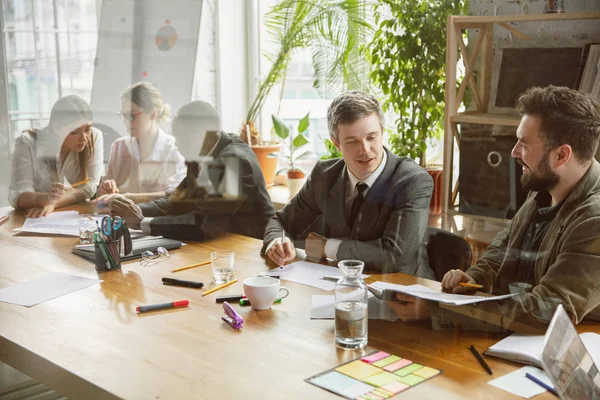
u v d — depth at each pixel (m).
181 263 1.99
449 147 2.54
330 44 2.87
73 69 2.39
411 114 2.80
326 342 1.40
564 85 2.22
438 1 2.65
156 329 1.48
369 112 2.12
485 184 2.45
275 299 1.64
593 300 1.47
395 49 2.78
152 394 1.16
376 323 1.49
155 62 2.47
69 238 2.23
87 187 2.43
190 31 2.57
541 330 1.41
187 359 1.31
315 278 1.83
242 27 2.66
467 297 1.47
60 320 1.55
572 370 1.14
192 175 2.42
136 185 2.40
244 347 1.37
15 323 1.54
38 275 1.89
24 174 2.42
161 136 2.46
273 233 2.12
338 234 2.14
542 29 2.29
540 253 1.70
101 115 2.42
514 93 2.39
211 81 2.62
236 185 2.44
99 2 2.39
